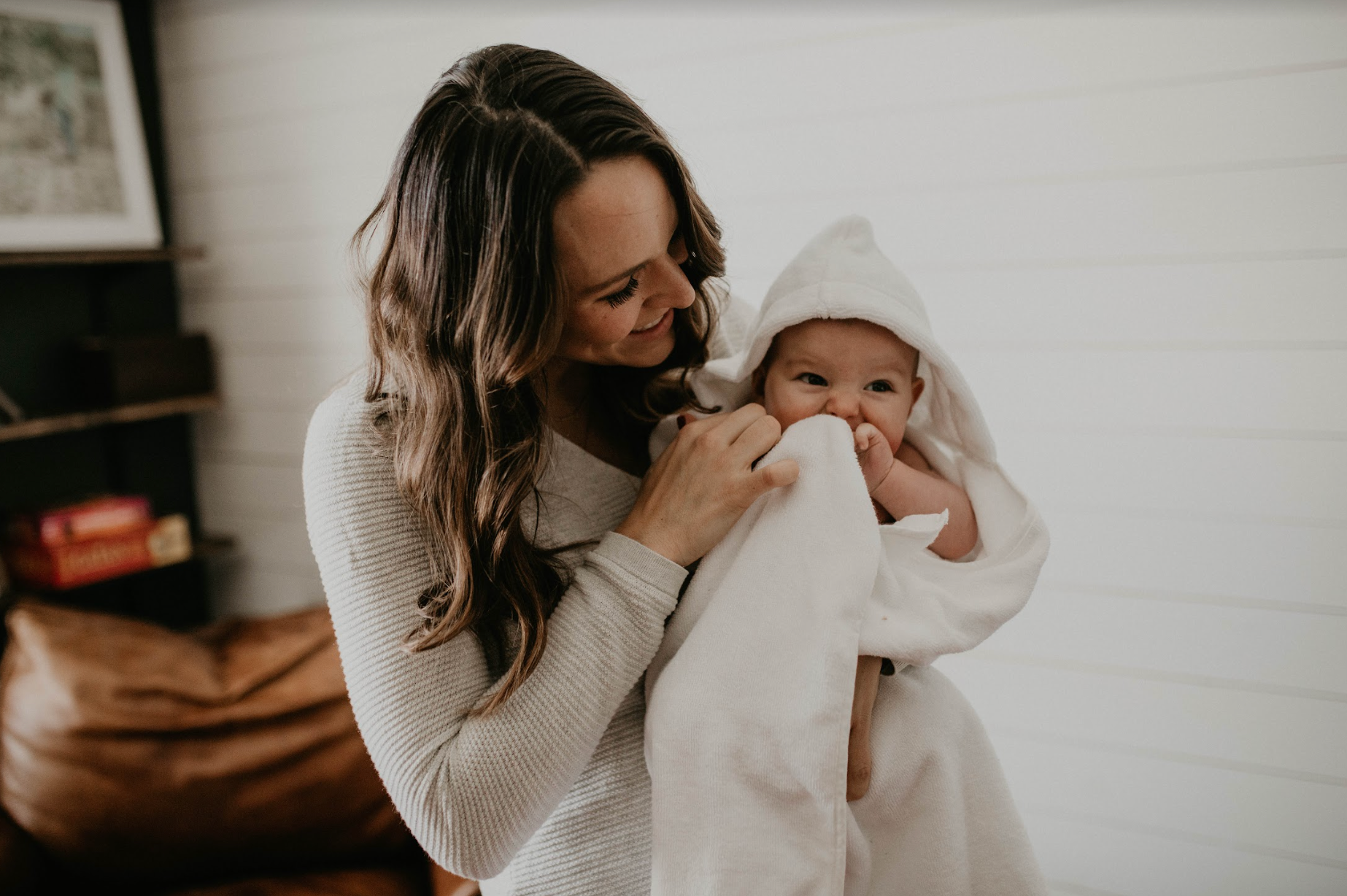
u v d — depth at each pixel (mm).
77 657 1582
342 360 2602
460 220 732
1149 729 1766
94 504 2455
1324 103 1504
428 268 757
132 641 1655
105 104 2604
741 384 981
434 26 2293
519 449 763
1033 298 1768
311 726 1603
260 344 2754
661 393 954
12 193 2395
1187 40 1582
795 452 810
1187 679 1725
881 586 820
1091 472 1763
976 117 1764
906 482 875
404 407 789
